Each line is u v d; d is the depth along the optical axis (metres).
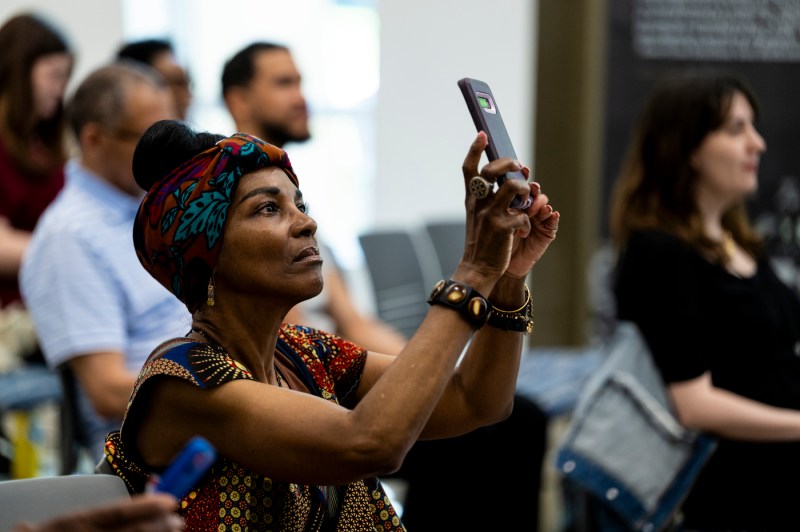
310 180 8.76
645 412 3.80
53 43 5.12
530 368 5.33
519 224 1.90
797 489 3.77
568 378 5.12
